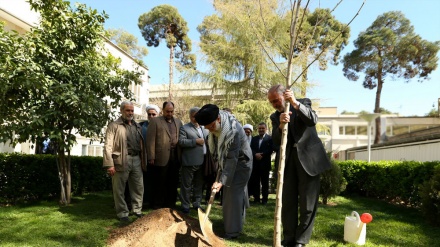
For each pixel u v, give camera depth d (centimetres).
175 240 341
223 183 367
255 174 668
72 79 550
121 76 652
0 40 463
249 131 686
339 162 873
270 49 1477
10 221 429
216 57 1656
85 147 1411
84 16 561
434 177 501
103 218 460
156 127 530
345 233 391
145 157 500
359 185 844
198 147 528
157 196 559
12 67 465
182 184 527
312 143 359
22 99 519
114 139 460
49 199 621
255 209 580
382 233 432
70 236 370
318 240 393
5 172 554
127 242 346
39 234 374
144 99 1958
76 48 568
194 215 511
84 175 706
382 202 723
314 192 359
